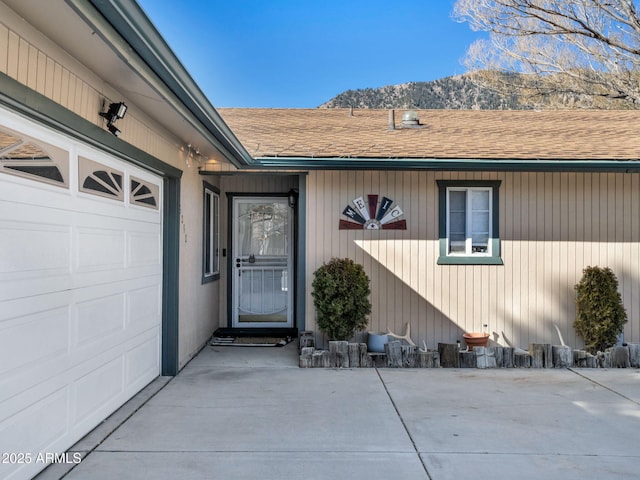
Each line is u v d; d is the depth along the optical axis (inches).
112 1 98.3
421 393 207.3
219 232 340.8
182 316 245.1
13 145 118.4
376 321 285.4
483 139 314.0
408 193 287.0
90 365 159.3
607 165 267.0
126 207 187.5
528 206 286.8
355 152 275.0
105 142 156.4
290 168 275.1
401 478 132.8
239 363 258.5
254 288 346.3
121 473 133.4
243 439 157.3
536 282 286.4
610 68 565.9
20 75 112.8
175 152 230.4
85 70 142.3
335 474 134.7
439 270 286.5
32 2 103.4
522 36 560.1
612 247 286.8
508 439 158.7
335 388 214.2
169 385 215.9
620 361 253.8
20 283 121.0
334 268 267.0
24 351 123.0
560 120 381.1
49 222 134.0
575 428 168.4
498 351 253.8
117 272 179.6
